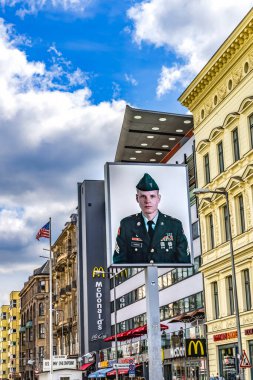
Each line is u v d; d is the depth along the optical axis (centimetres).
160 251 3859
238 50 4128
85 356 7594
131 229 3844
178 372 5144
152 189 3925
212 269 4538
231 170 4303
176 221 3925
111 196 3862
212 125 4656
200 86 4738
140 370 6125
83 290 8131
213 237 4603
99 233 7931
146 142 6400
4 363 19350
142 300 6475
